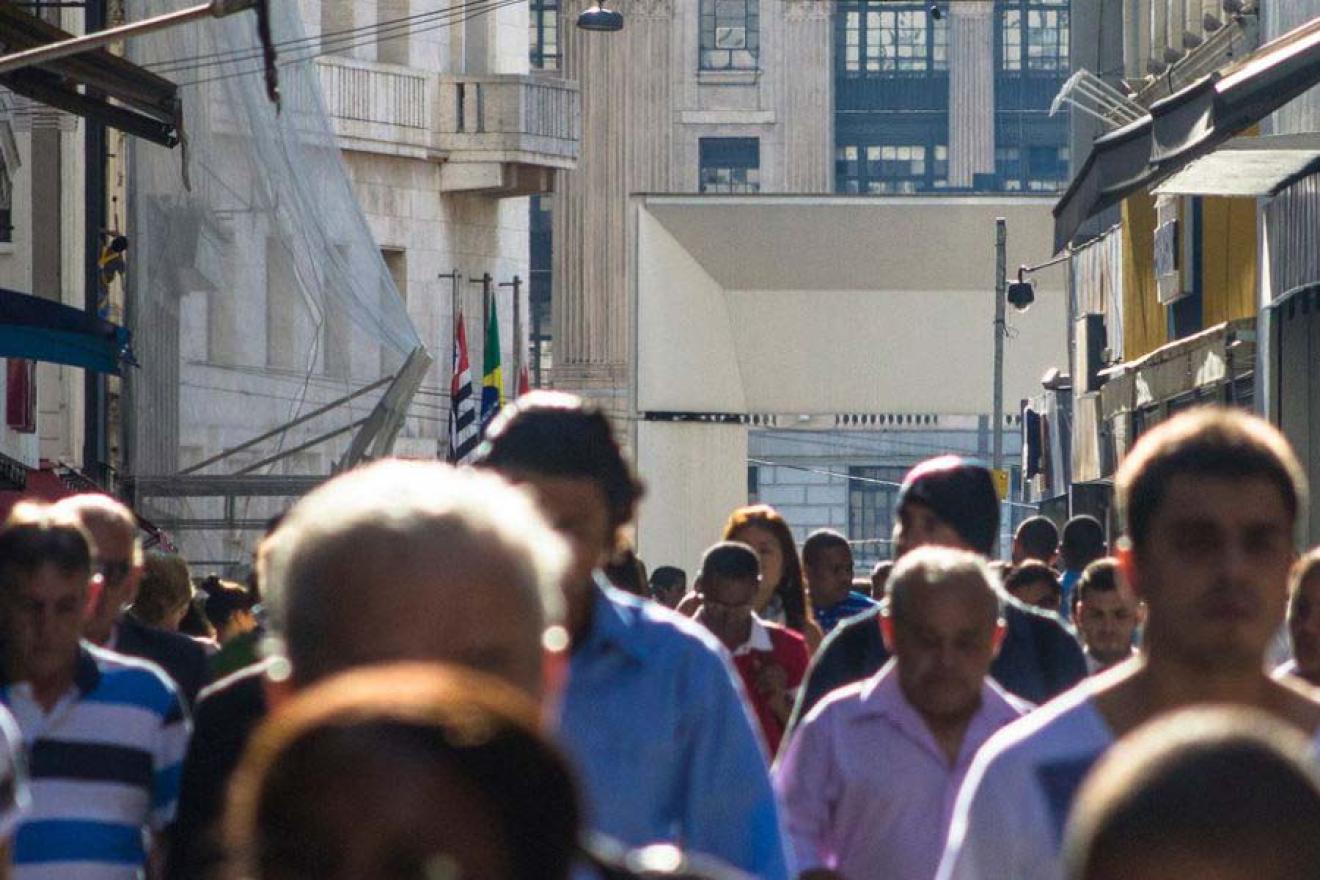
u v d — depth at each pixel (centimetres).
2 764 1232
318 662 564
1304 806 471
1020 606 1830
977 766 983
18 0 5162
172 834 1162
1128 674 1002
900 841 1537
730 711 1141
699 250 9438
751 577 2417
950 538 1923
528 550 581
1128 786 480
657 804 1127
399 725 445
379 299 5788
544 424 1122
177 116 4322
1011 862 953
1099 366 8719
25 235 7231
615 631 1128
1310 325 5731
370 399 5756
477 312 13812
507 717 452
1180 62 7706
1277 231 5647
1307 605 1667
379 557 563
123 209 6988
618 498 1130
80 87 5938
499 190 13650
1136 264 7888
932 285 9688
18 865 1584
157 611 2497
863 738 1550
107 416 6669
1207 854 467
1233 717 489
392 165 13262
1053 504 10094
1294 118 5719
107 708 1623
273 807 444
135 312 5750
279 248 5697
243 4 3403
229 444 5662
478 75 13475
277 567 594
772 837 1150
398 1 13300
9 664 1616
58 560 1593
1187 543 976
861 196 9588
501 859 443
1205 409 1013
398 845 439
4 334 4284
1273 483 978
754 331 9556
